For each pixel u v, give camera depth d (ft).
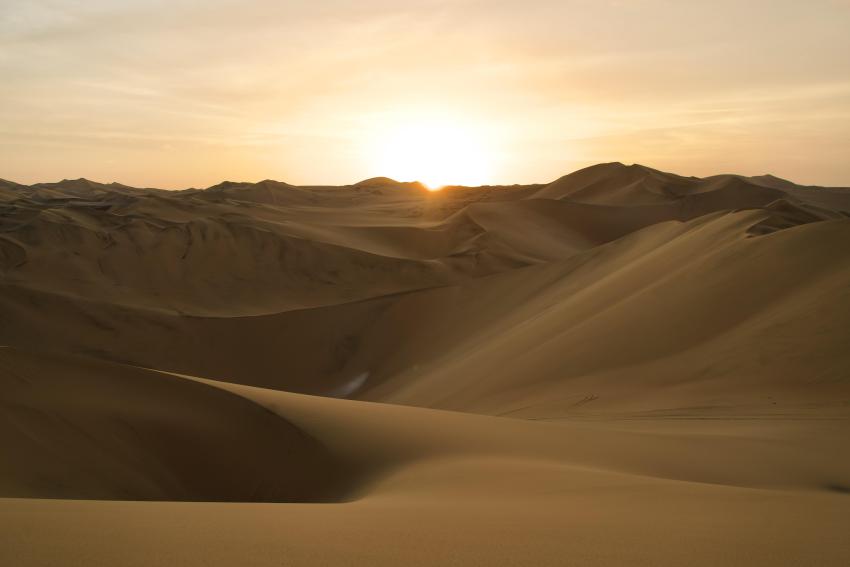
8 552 11.76
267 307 190.80
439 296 160.45
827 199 451.53
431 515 17.26
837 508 18.61
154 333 157.69
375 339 151.53
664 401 58.95
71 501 19.69
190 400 43.16
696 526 15.44
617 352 77.87
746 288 79.56
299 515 17.28
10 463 32.12
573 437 38.09
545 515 17.22
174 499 34.96
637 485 23.94
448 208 370.94
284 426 40.11
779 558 12.23
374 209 374.02
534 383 78.43
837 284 69.87
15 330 152.97
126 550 12.14
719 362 65.67
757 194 354.33
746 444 37.70
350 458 36.32
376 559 11.88
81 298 167.53
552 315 112.68
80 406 39.19
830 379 55.42
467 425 41.04
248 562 11.50
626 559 12.09
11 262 194.18
